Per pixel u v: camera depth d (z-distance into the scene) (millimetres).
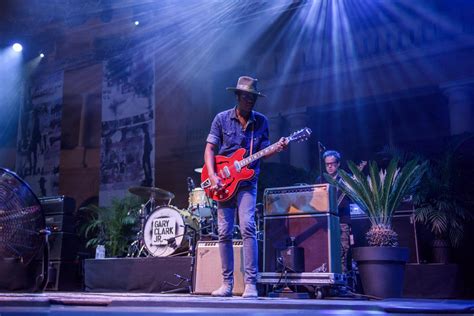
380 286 3469
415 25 11188
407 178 3594
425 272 4820
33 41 12914
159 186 12781
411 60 11305
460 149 5637
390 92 11609
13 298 2340
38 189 12711
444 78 10922
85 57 12672
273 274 3654
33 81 13164
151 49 12078
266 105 13344
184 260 5062
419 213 5094
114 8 12273
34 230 2758
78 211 9875
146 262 5297
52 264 6340
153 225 5969
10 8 12062
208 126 13445
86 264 5719
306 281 3541
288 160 13047
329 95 12445
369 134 12844
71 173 12461
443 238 5133
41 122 12914
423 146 12086
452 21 10781
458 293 4688
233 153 3633
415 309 1930
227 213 3658
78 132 12555
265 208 3814
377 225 3639
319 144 4316
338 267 3623
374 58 11617
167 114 12711
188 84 13117
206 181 3662
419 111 12281
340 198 4492
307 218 3645
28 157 12953
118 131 12094
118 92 12266
